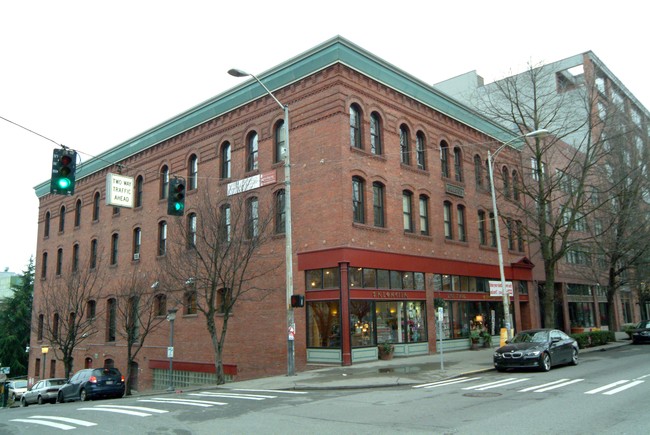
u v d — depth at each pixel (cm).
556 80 3875
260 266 2517
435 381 1689
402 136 2695
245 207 2541
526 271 3541
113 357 3459
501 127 3384
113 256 3597
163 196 3250
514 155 3550
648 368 1809
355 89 2388
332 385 1631
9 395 4100
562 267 4131
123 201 1852
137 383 3244
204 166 2953
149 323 2903
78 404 1866
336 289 2203
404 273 2547
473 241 3075
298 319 2333
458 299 2862
